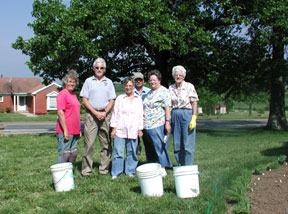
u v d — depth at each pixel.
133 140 5.56
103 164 5.71
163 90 5.45
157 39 13.23
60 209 3.89
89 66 14.57
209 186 4.30
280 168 5.52
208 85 18.02
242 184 4.33
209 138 10.84
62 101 5.22
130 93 5.57
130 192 4.55
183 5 13.98
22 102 43.19
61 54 12.70
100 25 12.45
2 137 13.39
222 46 15.96
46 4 13.09
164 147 5.46
